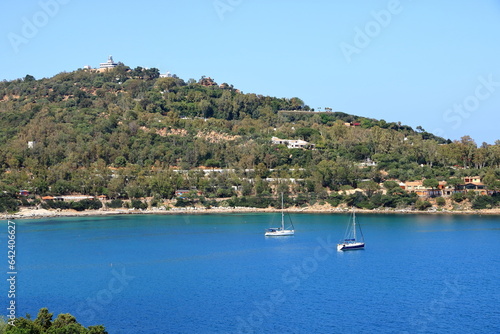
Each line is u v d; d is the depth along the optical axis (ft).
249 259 541.75
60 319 272.31
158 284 447.01
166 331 342.85
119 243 620.90
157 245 609.83
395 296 415.85
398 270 496.64
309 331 344.49
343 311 381.40
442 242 630.33
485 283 451.12
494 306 392.06
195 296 414.21
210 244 619.26
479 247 599.57
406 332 344.69
